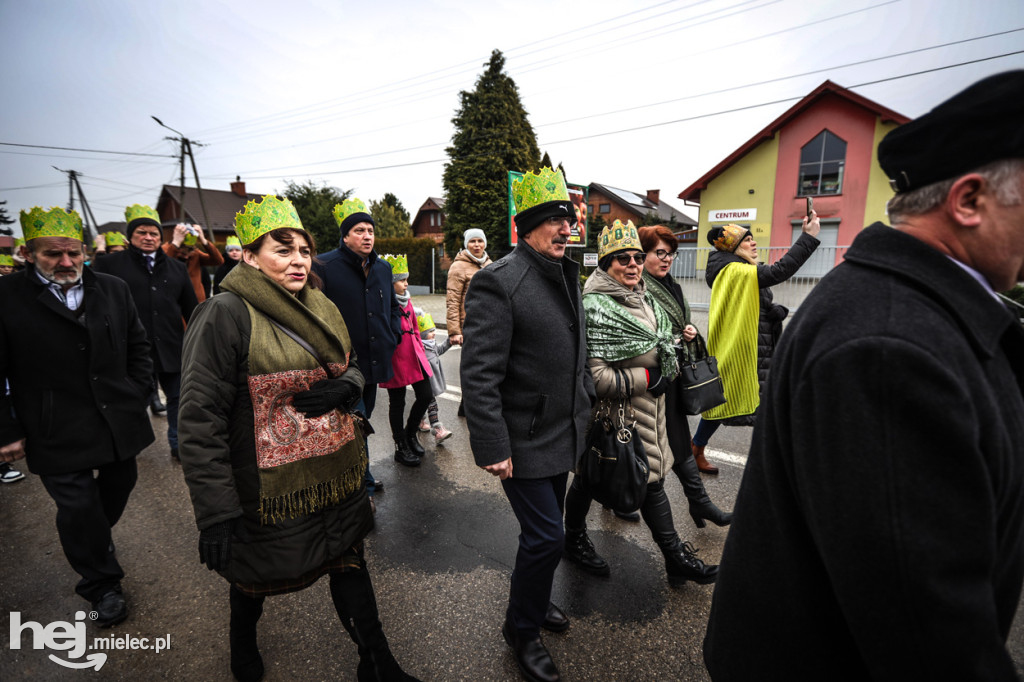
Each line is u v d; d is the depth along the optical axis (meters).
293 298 1.65
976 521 0.64
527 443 1.81
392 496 3.37
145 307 3.88
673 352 2.26
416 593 2.37
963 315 0.72
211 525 1.45
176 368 4.00
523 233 1.87
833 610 0.84
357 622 1.73
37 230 2.11
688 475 2.72
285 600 2.34
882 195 16.70
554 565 1.83
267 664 1.97
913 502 0.65
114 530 3.00
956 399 0.65
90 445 2.23
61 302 2.18
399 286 3.89
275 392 1.58
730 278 3.35
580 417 1.92
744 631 0.92
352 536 1.72
